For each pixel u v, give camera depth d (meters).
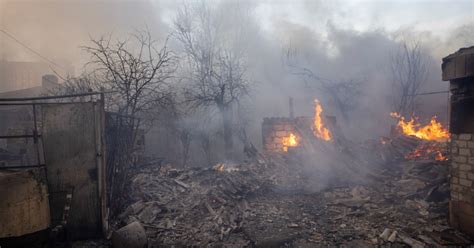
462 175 5.32
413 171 9.05
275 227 6.00
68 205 4.85
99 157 5.11
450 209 5.62
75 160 5.06
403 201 7.26
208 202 7.17
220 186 8.20
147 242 4.79
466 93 5.24
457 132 5.42
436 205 6.68
